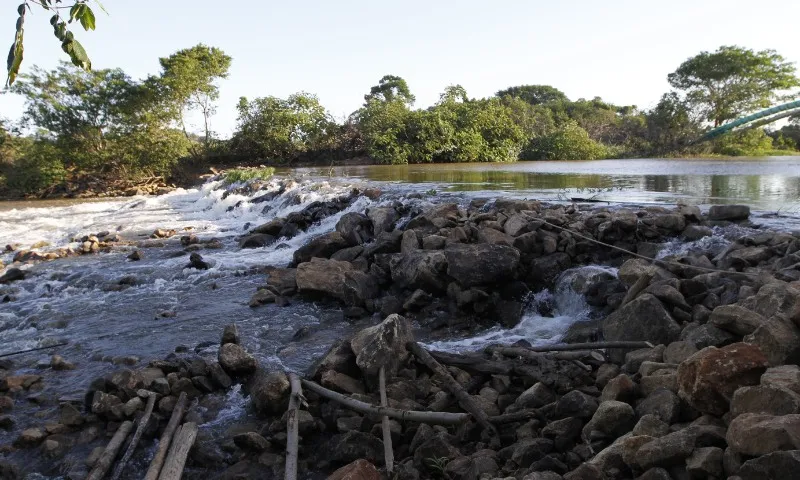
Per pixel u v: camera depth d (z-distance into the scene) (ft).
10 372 24.23
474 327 26.40
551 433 15.44
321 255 36.96
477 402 18.12
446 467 15.19
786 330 14.76
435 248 31.12
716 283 22.48
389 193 49.85
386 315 28.25
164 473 15.92
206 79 132.26
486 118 124.57
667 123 138.21
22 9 10.21
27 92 110.32
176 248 47.62
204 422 19.17
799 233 26.76
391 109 124.67
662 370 15.93
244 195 71.92
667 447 12.19
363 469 13.92
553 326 25.43
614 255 28.96
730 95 126.72
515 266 27.81
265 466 16.52
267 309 30.81
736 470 11.19
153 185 111.45
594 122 179.42
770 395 12.01
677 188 48.08
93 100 113.19
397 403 18.48
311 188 59.36
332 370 19.99
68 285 37.27
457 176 69.87
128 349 26.13
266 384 19.25
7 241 55.26
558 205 36.86
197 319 29.73
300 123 135.13
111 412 19.17
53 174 105.09
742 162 89.30
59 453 17.81
